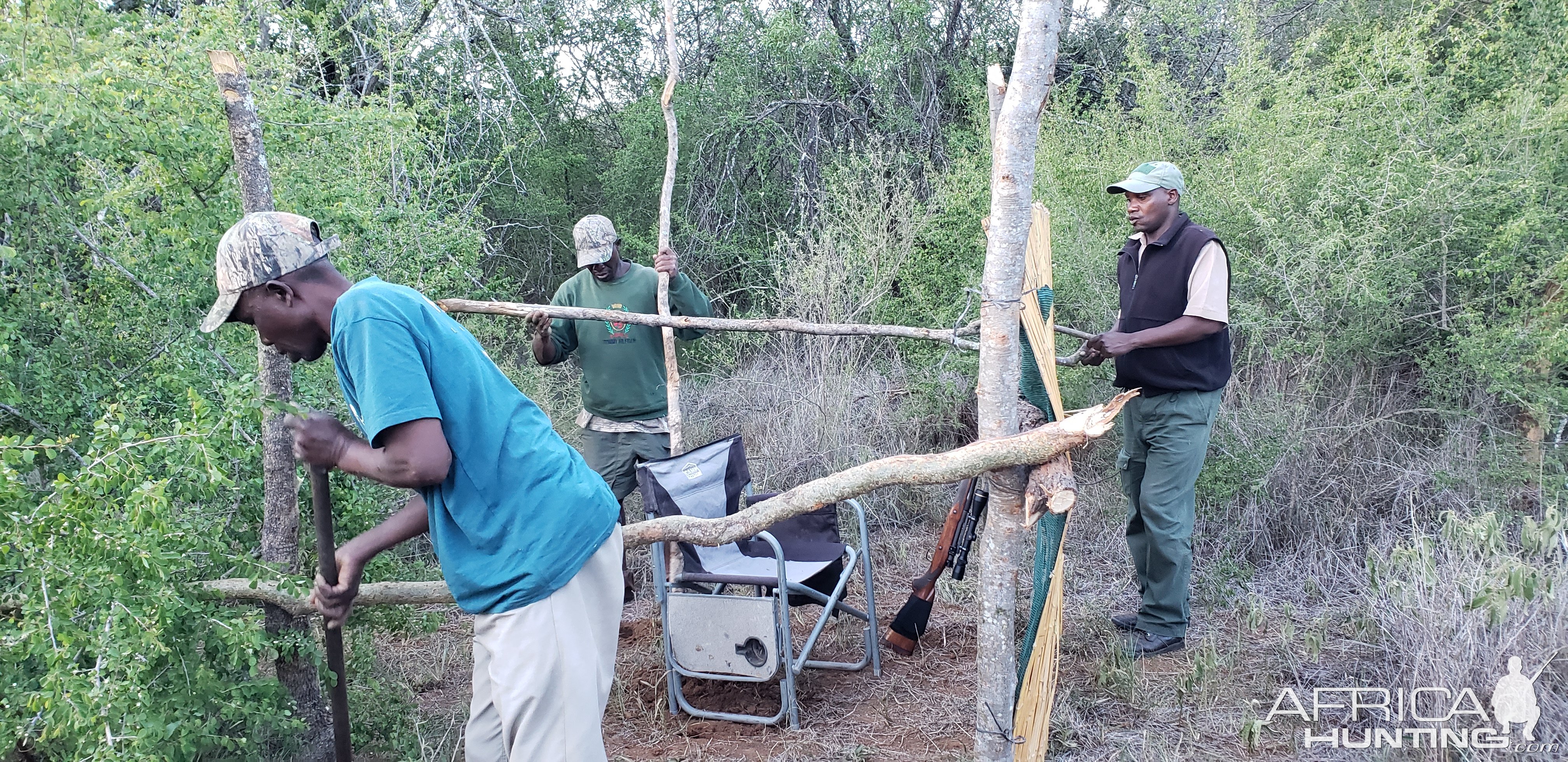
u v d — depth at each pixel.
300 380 3.04
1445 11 6.32
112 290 2.93
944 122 8.52
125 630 2.07
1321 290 4.77
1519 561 2.94
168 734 2.08
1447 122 5.05
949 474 2.29
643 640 4.11
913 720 3.38
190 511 2.63
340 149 4.14
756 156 8.34
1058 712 3.28
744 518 2.54
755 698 3.59
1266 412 4.69
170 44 3.10
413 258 3.87
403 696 3.33
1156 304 3.62
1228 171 5.30
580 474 2.04
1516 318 4.54
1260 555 4.54
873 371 6.20
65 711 1.91
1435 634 3.03
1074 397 5.24
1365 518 4.54
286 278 1.92
